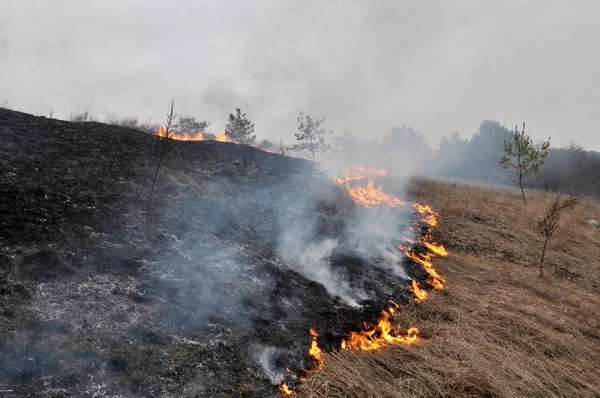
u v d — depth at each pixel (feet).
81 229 16.81
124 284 14.65
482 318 19.90
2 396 8.91
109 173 23.70
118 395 10.16
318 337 15.87
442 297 22.35
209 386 11.53
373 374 14.01
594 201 67.00
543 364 16.15
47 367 10.18
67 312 12.33
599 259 33.73
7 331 10.77
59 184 19.89
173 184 25.75
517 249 32.89
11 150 22.57
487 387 14.02
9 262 13.30
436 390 13.42
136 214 20.02
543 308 22.47
